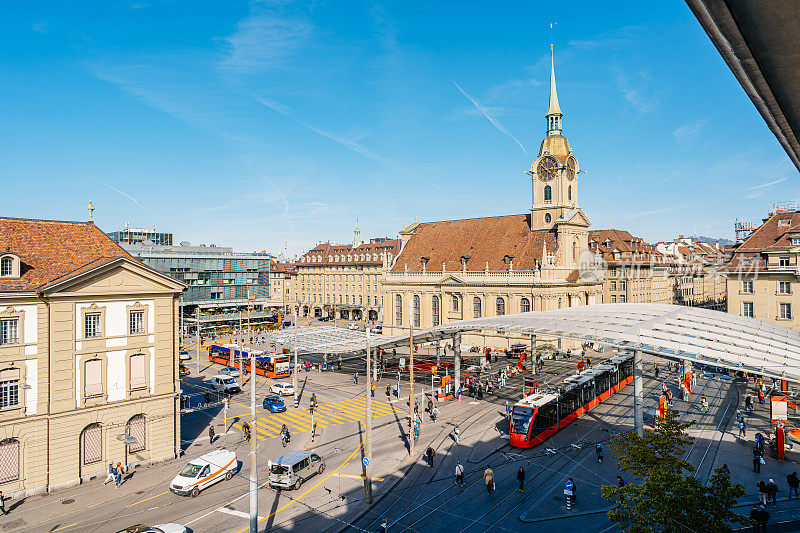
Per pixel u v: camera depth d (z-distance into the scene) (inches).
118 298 1528.1
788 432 1699.1
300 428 1932.8
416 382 2689.5
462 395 2397.9
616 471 1472.7
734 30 131.6
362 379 2797.7
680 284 4847.4
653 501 869.8
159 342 1609.3
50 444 1389.0
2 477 1337.4
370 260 5792.3
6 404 1348.4
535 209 3656.5
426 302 3912.4
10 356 1350.9
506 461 1565.0
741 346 1502.2
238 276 5036.9
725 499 849.5
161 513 1254.9
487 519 1203.9
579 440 1743.4
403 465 1546.5
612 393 2364.7
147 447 1574.8
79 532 1163.9
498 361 3201.3
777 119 192.9
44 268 1487.5
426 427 1913.1
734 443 1678.2
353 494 1352.1
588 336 1706.4
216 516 1235.9
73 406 1432.1
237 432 1894.7
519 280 3422.7
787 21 118.5
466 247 3976.4
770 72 153.0
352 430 1893.5
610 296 4089.6
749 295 2795.3
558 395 1865.2
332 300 6314.0
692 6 124.4
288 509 1270.9
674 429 1095.0
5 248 1473.9
